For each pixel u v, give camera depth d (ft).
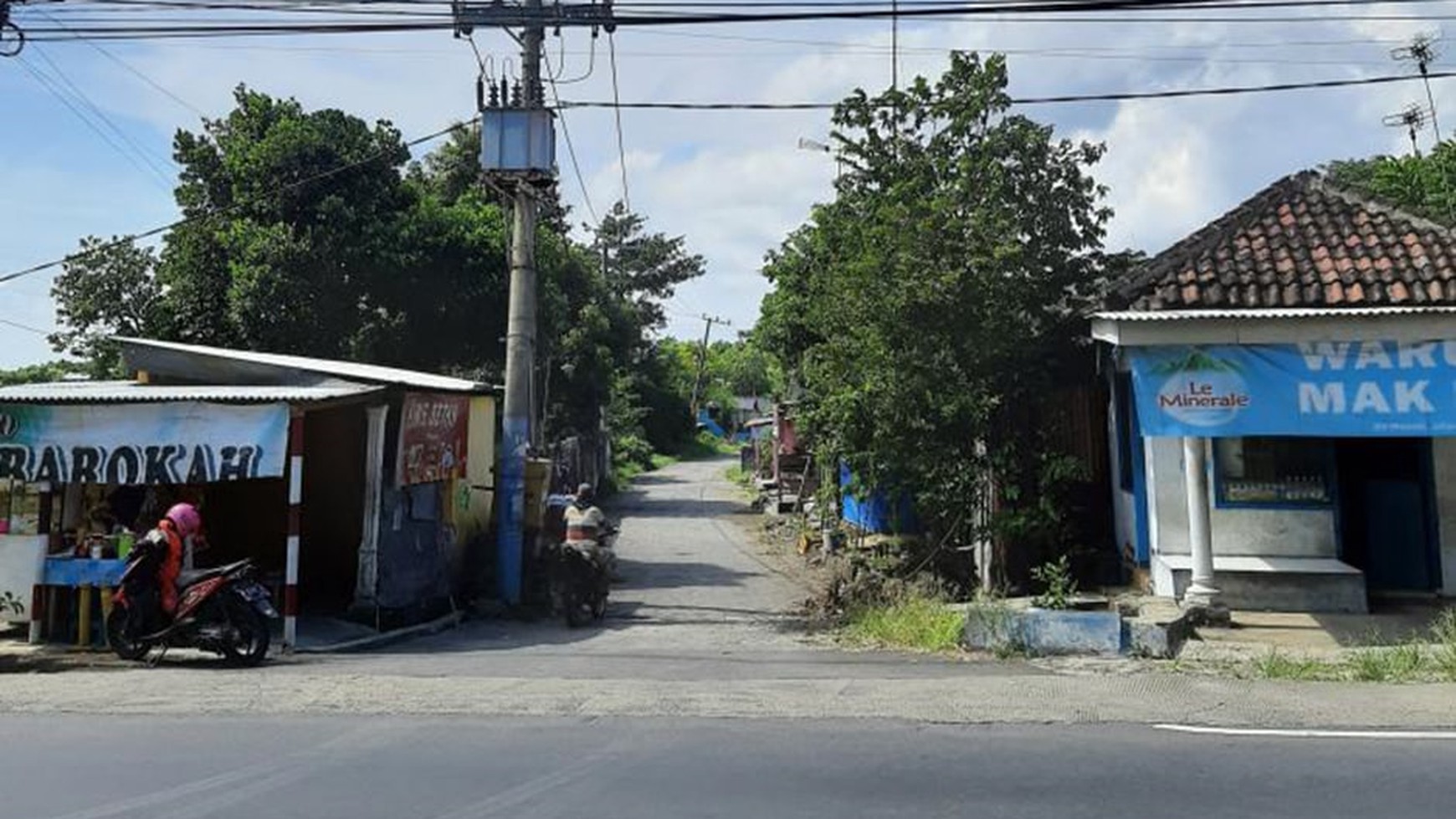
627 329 118.32
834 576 52.80
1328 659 30.50
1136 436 41.34
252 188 62.90
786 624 43.24
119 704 25.62
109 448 36.55
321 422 48.67
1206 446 37.83
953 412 42.04
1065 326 45.39
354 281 64.28
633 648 37.01
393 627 41.14
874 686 27.61
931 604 40.04
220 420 36.35
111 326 68.28
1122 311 36.24
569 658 34.24
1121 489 43.78
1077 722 23.45
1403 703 25.18
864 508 64.64
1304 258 37.96
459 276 66.90
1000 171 45.42
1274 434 34.22
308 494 48.39
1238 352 34.81
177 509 34.14
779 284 70.18
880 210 44.73
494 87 47.62
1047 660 32.04
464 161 87.10
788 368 77.10
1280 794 18.01
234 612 32.50
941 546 46.03
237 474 36.01
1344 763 19.92
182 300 63.10
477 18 37.19
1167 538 39.45
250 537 48.37
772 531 81.66
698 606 49.03
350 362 58.23
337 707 25.23
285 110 65.46
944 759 20.35
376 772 19.57
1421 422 33.35
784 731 22.67
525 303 48.49
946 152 46.78
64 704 25.64
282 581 41.37
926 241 42.80
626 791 18.29
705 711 24.64
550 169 47.44
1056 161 46.47
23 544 36.73
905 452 43.52
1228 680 28.19
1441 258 36.09
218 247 63.41
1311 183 42.55
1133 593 40.45
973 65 46.80
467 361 73.31
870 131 47.91
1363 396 33.81
